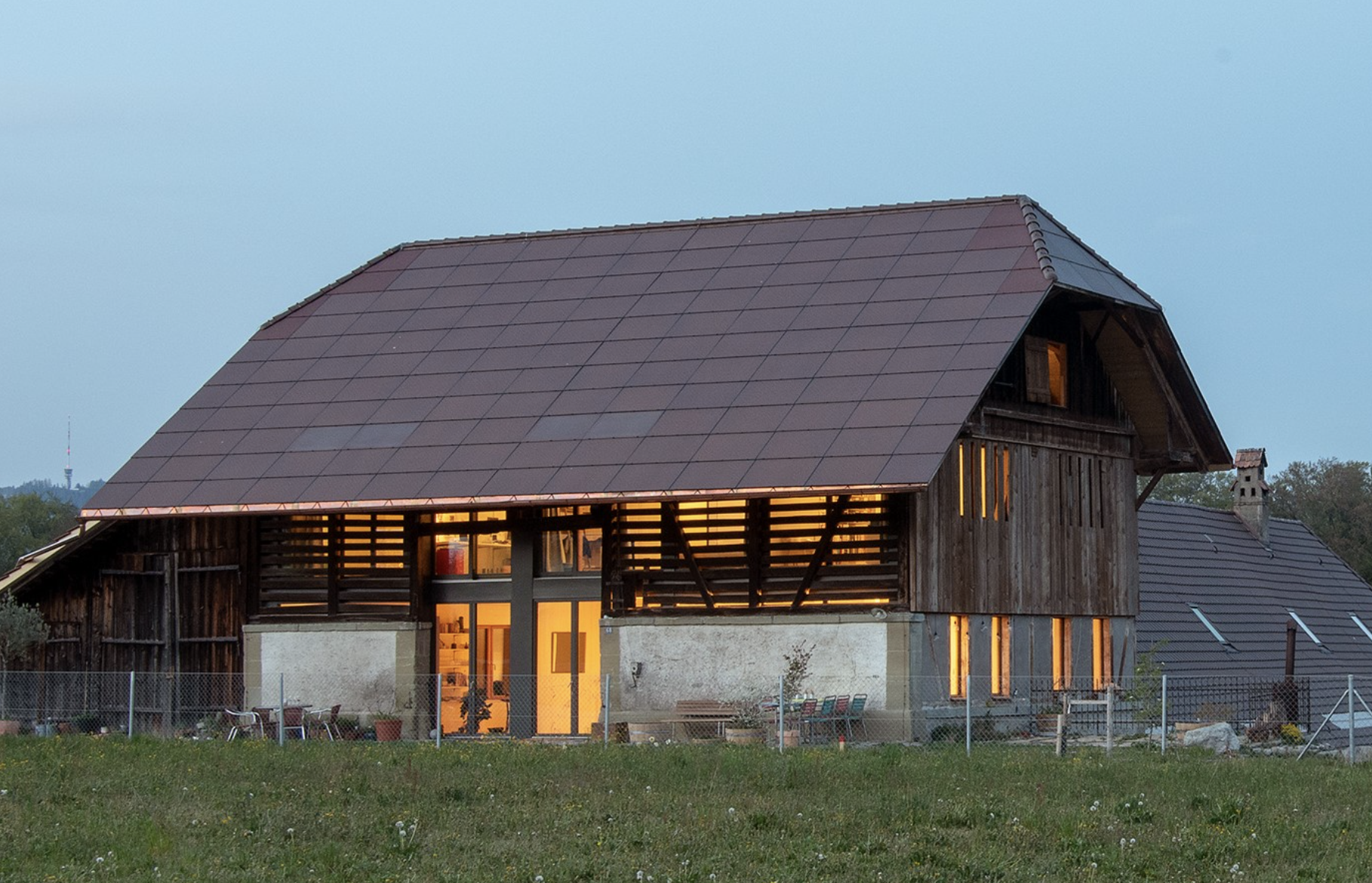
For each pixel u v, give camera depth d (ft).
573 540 113.29
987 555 110.52
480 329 125.08
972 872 54.70
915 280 116.06
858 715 101.96
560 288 127.75
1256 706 123.95
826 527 104.94
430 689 114.62
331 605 116.06
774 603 105.91
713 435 105.81
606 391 113.70
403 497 108.37
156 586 121.49
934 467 97.66
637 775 77.30
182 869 54.44
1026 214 119.96
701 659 106.63
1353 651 167.12
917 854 57.26
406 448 113.39
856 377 107.55
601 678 108.78
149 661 120.98
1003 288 112.27
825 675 103.76
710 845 59.26
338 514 113.91
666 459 104.78
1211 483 304.30
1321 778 77.51
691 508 108.17
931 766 80.69
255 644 117.19
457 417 115.24
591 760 83.15
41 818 64.85
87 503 115.34
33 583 123.95
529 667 112.98
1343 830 62.80
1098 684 119.44
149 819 64.23
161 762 84.33
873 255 120.67
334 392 121.80
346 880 53.67
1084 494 121.80
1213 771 79.71
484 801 70.28
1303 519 277.85
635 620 108.17
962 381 104.42
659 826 62.64
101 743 95.04
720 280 123.13
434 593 115.85
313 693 115.65
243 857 56.34
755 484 100.27
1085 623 121.39
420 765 82.12
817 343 112.27
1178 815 65.72
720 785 74.02
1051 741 102.89
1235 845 59.16
